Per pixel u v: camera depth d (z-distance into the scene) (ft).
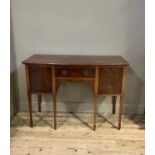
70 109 8.48
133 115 8.35
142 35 7.58
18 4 7.42
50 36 7.73
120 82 6.71
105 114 8.40
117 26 7.54
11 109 7.98
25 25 7.64
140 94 8.26
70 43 7.78
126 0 7.25
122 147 6.33
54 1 7.35
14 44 7.86
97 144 6.46
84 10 7.40
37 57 7.32
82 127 7.42
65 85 8.23
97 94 6.79
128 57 7.87
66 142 6.55
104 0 7.27
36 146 6.34
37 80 6.83
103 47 7.79
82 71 6.57
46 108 8.54
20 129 7.26
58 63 6.43
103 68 6.56
